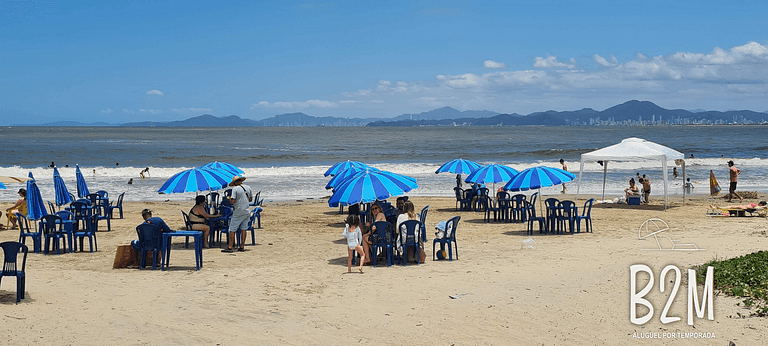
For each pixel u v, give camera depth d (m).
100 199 18.42
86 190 17.27
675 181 32.28
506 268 10.34
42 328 6.74
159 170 41.00
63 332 6.61
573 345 6.19
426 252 12.52
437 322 7.07
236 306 7.89
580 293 8.33
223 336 6.55
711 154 62.44
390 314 7.45
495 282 9.16
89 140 108.38
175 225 17.28
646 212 19.41
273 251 12.85
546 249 12.52
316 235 15.45
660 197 25.03
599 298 8.04
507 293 8.41
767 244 12.15
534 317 7.21
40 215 12.39
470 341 6.36
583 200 23.72
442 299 8.16
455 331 6.71
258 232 16.05
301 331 6.75
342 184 12.60
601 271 9.80
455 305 7.82
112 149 75.38
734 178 22.81
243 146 87.38
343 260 11.67
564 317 7.19
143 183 33.06
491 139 121.44
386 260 11.51
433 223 17.84
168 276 10.03
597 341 6.31
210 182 14.31
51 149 74.50
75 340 6.34
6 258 7.91
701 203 22.39
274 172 39.75
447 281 9.34
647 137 125.06
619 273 9.59
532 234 15.16
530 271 9.99
